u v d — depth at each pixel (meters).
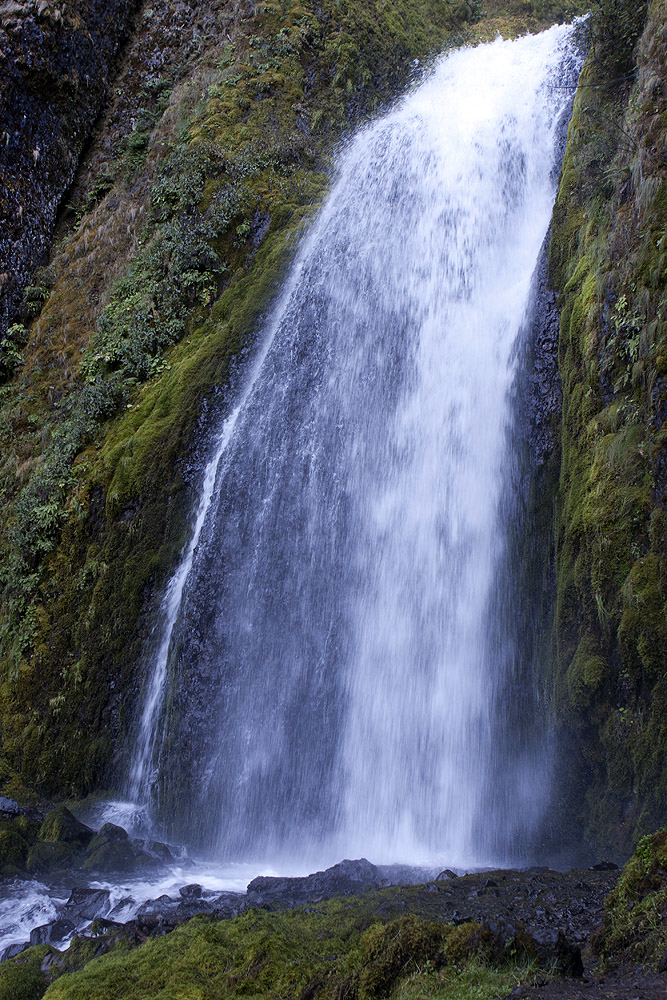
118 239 16.33
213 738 10.47
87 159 18.89
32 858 8.42
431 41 19.31
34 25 17.42
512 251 12.30
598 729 7.83
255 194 14.83
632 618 7.48
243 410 12.34
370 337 12.48
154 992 4.34
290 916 5.41
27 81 17.44
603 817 7.57
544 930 4.10
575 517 8.45
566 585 8.41
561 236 10.12
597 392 8.62
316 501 11.56
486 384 10.68
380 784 9.63
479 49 17.36
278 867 8.95
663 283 7.87
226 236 14.54
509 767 8.76
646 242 8.16
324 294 13.10
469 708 9.32
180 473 12.26
